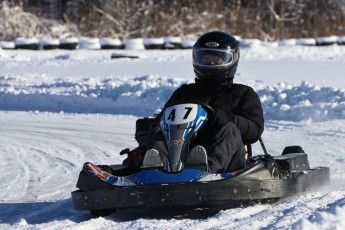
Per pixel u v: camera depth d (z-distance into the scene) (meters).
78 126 32.19
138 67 56.31
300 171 15.52
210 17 82.56
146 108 35.97
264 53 69.56
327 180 16.98
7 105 40.88
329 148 23.56
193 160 13.73
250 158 15.17
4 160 24.42
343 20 88.31
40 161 23.88
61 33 81.38
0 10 80.00
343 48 73.31
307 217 12.34
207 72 16.23
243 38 82.50
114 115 35.34
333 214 12.13
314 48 73.62
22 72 55.12
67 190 18.50
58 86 43.88
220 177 13.21
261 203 14.37
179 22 81.94
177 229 12.38
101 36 81.75
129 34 82.25
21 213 15.56
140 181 13.38
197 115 14.65
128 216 14.23
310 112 30.45
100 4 84.31
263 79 44.41
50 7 89.44
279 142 25.25
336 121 29.06
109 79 45.41
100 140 27.91
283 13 89.88
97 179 13.65
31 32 79.81
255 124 15.58
